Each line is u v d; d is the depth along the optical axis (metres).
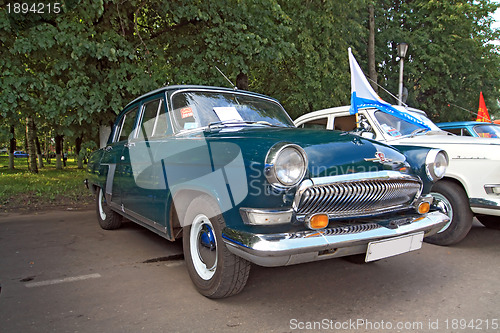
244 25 8.01
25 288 3.07
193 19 8.10
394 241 2.67
